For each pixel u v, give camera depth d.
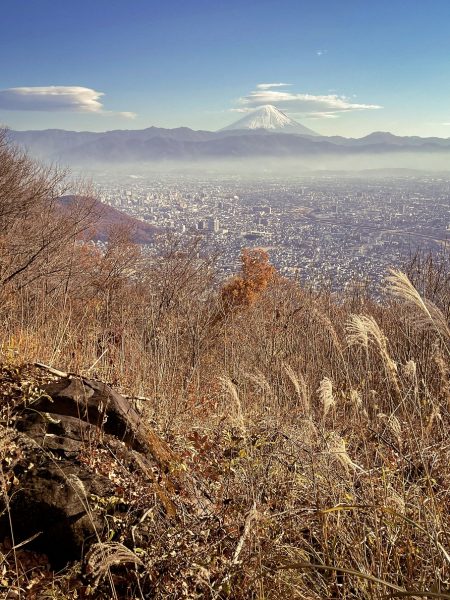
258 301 11.56
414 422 3.59
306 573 2.91
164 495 3.45
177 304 10.97
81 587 2.96
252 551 2.95
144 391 5.33
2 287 10.84
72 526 3.25
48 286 13.12
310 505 3.25
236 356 7.25
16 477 3.46
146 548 3.17
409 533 2.81
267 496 3.41
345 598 2.67
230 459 3.76
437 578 2.49
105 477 3.57
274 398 4.71
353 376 4.63
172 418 4.71
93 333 7.30
